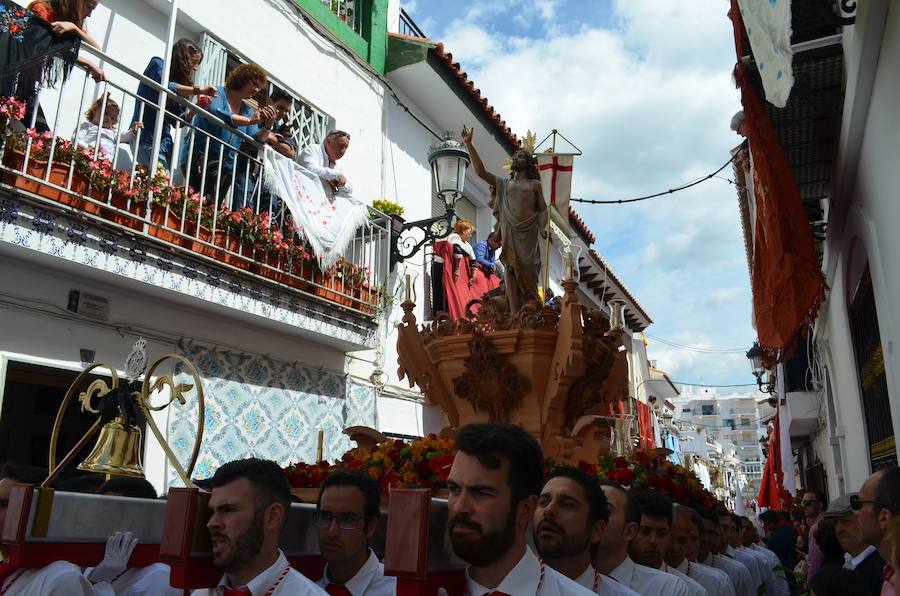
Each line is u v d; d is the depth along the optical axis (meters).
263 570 2.28
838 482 11.84
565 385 5.04
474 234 13.42
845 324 8.50
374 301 8.55
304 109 9.22
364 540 2.93
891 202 4.96
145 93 6.94
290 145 7.86
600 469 4.39
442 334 5.56
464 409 5.46
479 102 11.76
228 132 7.34
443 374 5.52
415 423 9.88
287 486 2.38
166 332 6.54
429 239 9.06
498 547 1.96
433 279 10.90
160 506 2.48
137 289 6.19
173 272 6.18
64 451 6.26
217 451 6.82
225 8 8.20
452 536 1.99
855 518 4.55
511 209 5.72
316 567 2.96
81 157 5.45
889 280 5.41
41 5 5.67
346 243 7.80
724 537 6.06
